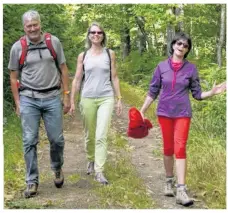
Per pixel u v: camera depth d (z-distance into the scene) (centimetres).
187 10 1620
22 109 577
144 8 1487
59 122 589
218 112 954
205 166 671
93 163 681
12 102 1017
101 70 638
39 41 566
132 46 2652
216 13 1784
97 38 634
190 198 586
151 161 773
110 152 806
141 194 591
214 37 1827
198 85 579
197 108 1036
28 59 567
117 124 1078
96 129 637
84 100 646
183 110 572
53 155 605
